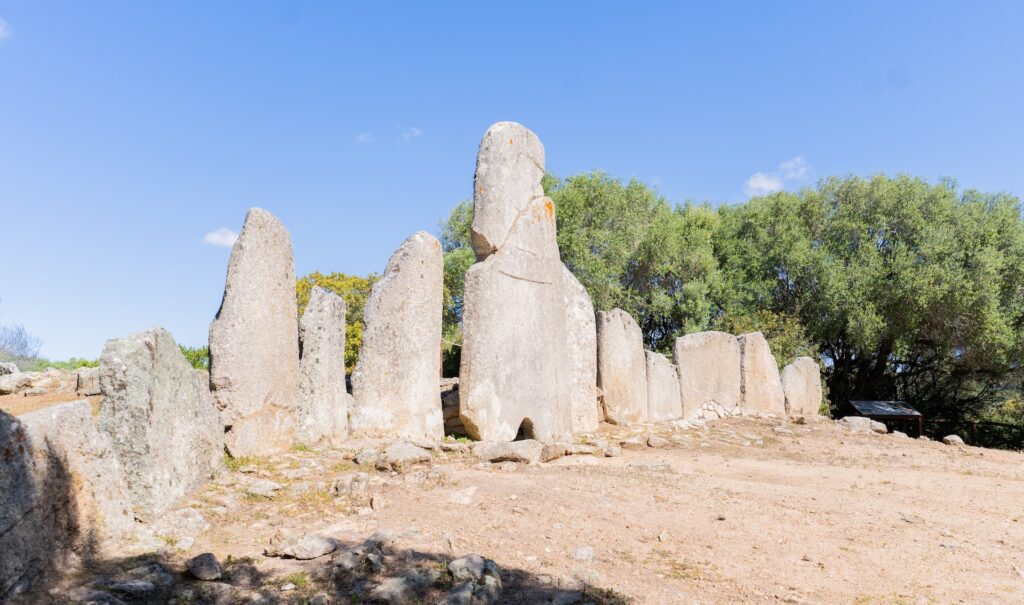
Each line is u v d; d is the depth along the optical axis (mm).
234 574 4160
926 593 4516
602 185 23469
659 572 4707
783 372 16766
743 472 8797
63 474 4000
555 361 11078
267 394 7633
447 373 22500
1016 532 6125
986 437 22859
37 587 3631
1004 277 20328
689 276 23062
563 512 5934
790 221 23234
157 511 5188
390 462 7336
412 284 9508
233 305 7344
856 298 20938
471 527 5387
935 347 21984
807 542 5531
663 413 13953
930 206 21578
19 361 16906
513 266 10484
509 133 10789
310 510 5777
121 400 5211
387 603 3818
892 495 7605
